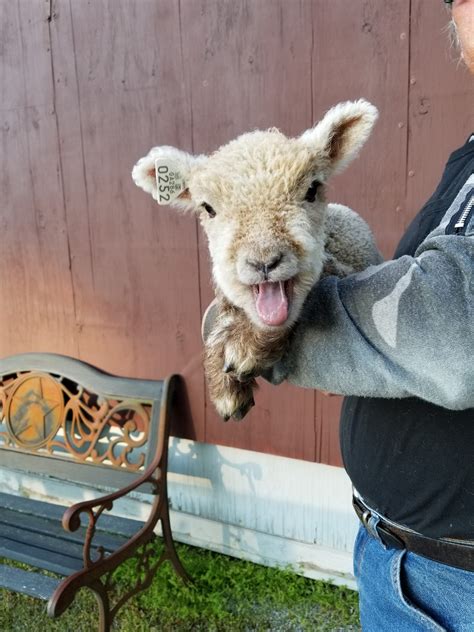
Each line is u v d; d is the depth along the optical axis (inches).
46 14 103.2
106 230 107.7
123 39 97.0
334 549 103.6
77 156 107.1
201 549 117.1
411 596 43.1
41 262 117.2
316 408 95.1
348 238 49.3
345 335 34.8
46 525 101.2
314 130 41.9
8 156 115.3
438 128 77.1
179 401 107.7
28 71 108.2
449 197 39.4
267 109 87.9
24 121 111.3
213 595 101.7
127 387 104.5
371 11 77.9
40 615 103.3
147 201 101.8
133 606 100.9
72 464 110.7
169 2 91.7
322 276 43.9
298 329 38.1
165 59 94.3
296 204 37.6
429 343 30.5
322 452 96.2
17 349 125.8
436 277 30.5
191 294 101.5
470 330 29.3
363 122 42.4
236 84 89.4
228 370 40.2
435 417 37.9
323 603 98.9
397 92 78.6
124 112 100.2
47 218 114.0
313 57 83.0
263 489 107.8
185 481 116.1
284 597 101.0
